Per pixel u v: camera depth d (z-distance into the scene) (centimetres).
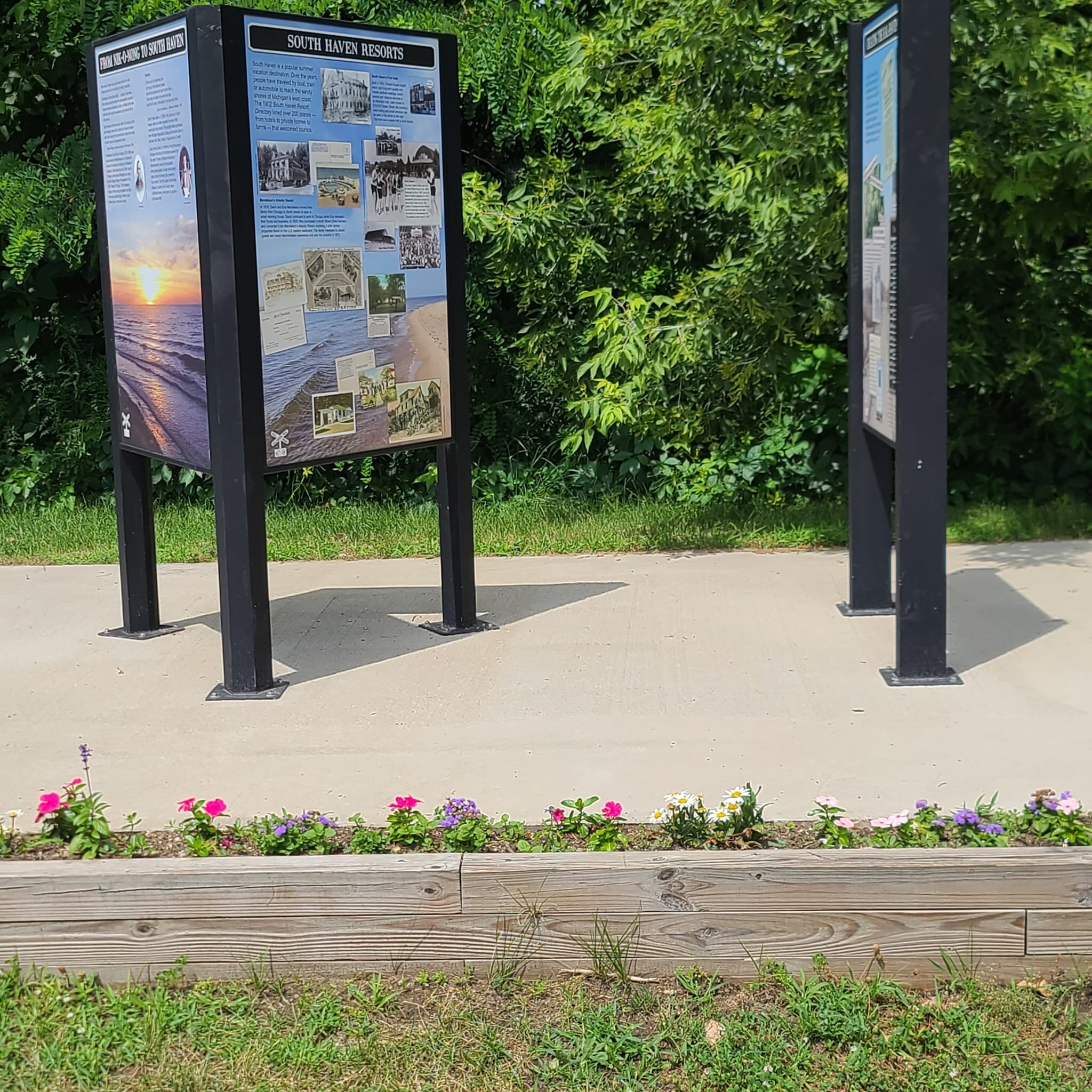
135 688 617
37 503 1103
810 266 878
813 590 774
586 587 797
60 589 827
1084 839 390
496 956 365
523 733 541
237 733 551
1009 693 575
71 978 367
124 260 668
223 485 595
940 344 582
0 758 527
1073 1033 337
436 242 666
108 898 366
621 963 360
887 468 714
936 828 402
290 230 601
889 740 521
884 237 627
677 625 701
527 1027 344
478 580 826
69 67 1059
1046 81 811
